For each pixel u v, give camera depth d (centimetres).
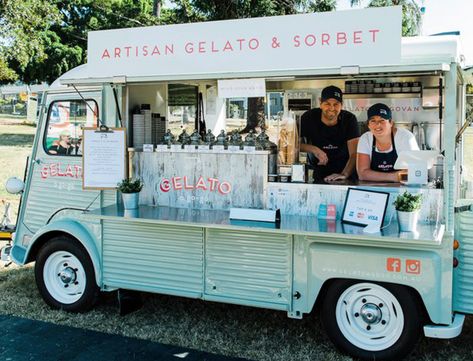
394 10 286
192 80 341
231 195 354
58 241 393
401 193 307
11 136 2047
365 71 292
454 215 296
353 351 312
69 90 407
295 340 346
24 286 461
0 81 1691
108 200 391
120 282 370
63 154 413
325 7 1148
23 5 1355
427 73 308
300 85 499
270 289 323
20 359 320
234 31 321
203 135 439
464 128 349
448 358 319
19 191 439
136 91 399
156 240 355
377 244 296
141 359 320
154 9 1445
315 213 333
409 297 295
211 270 339
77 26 1855
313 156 418
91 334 357
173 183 371
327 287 318
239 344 341
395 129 366
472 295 294
